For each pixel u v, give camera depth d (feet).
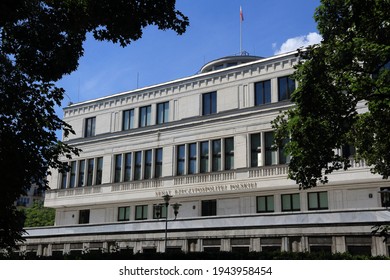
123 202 136.36
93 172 143.84
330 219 88.99
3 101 52.75
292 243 91.71
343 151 100.89
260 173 111.96
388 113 61.31
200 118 127.34
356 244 84.43
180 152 128.36
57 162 55.88
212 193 118.73
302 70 59.11
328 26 62.49
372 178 97.09
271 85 118.21
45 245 130.21
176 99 133.80
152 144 133.08
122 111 144.25
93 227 123.75
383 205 97.14
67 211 148.25
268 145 113.80
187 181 123.54
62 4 49.83
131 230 115.44
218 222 103.40
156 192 127.95
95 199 140.05
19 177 50.21
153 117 137.18
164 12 51.42
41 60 55.01
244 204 115.14
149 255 54.19
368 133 68.03
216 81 127.65
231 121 120.06
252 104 119.96
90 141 146.41
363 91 57.93
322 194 105.70
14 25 53.21
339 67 57.72
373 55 55.88
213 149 122.62
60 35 54.75
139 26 51.93
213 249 101.19
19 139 51.39
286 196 110.63
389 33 56.70
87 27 52.13
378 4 53.83
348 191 101.81
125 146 138.72
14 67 54.80
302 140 60.13
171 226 110.11
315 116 59.00
